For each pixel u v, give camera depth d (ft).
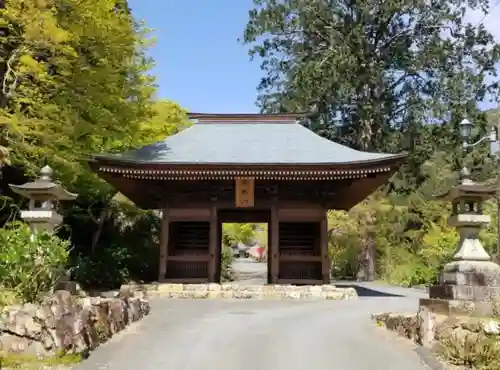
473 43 112.88
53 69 50.70
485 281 30.58
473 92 110.63
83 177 65.41
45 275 27.96
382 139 115.03
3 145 48.26
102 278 65.57
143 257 77.10
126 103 58.80
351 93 111.75
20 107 47.39
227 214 76.18
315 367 24.17
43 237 30.12
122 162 59.98
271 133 75.61
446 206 110.01
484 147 105.70
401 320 32.96
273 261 64.39
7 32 49.47
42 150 48.49
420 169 116.26
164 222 65.92
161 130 77.97
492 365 22.91
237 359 25.59
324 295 58.18
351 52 109.29
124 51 53.67
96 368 23.57
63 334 25.05
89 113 55.93
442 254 86.58
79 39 48.01
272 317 41.16
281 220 65.98
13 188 35.32
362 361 25.39
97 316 29.40
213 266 65.00
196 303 51.80
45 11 42.91
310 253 67.21
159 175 61.41
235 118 80.43
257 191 66.49
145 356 26.03
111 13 51.06
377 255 110.22
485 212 90.22
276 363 24.84
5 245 29.40
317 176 61.00
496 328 24.47
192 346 28.63
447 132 109.91
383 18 111.75
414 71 114.83
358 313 44.19
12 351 23.93
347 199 76.74
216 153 66.44
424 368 24.08
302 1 115.14
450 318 27.61
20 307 25.17
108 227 78.48
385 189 117.19
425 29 115.55
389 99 115.96
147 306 43.16
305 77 108.47
